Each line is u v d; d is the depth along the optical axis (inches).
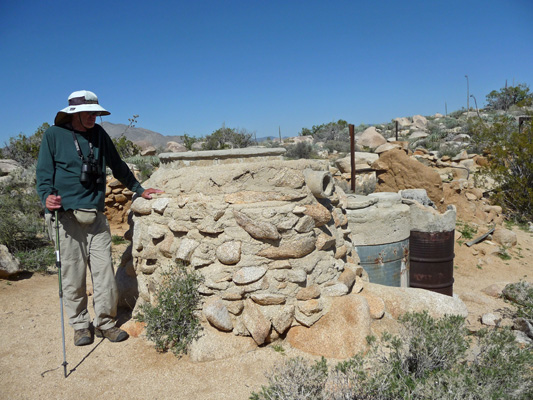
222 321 154.9
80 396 128.0
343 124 1772.9
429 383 99.9
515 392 108.0
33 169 472.7
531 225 491.2
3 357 148.6
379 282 219.5
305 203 164.7
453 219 232.8
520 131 634.2
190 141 1064.2
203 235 162.6
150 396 128.4
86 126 152.2
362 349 150.7
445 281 236.7
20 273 247.1
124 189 407.2
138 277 189.5
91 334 165.3
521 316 214.7
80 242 154.1
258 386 132.3
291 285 158.2
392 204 231.8
